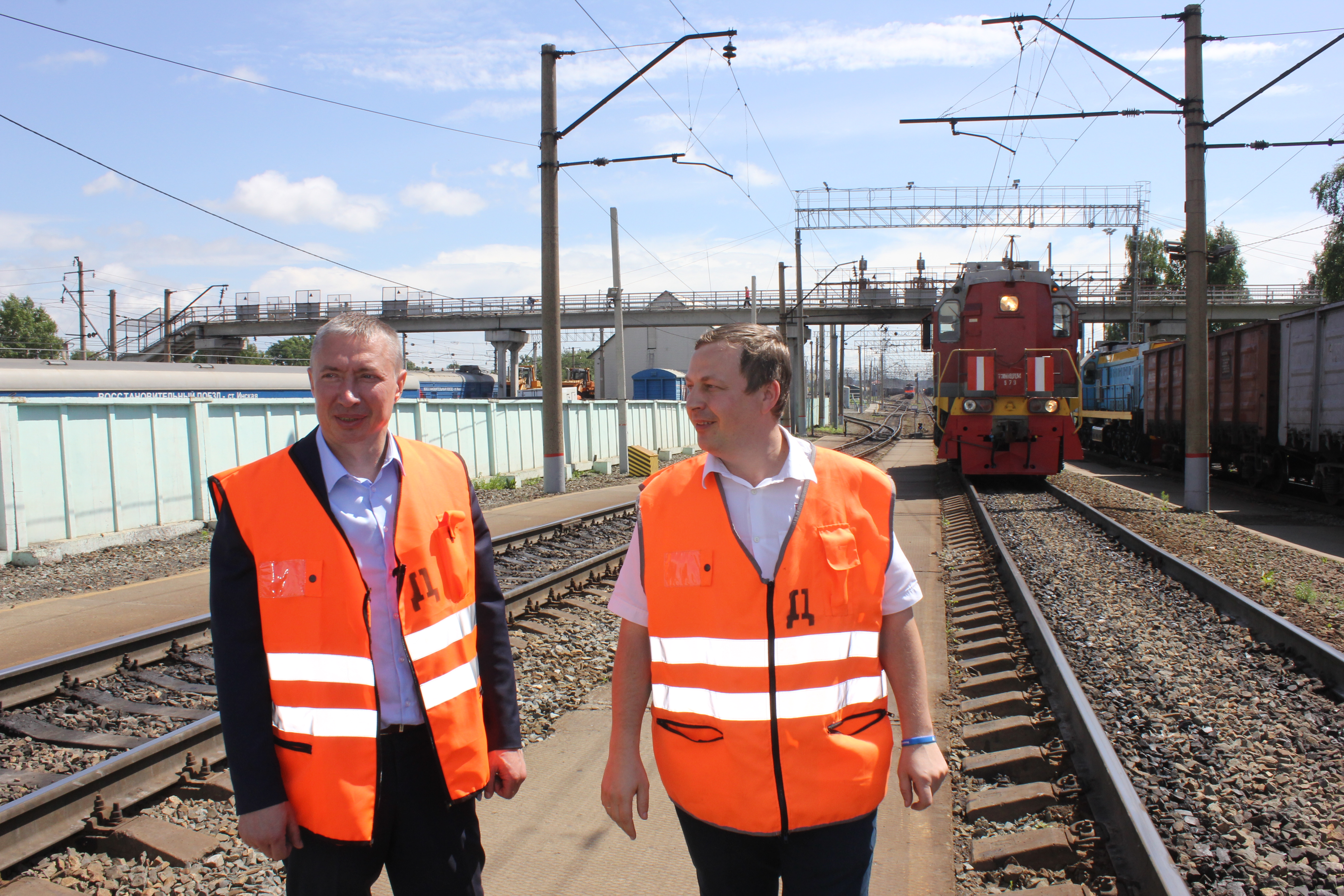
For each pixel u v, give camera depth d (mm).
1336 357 13727
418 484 2316
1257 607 6715
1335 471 14219
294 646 2109
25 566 10992
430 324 55031
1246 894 3158
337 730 2094
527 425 22984
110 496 12648
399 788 2170
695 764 2047
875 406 136625
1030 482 19266
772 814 1988
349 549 2160
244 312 56438
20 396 18641
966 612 7688
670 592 2096
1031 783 4129
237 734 2053
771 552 2092
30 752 4691
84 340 48562
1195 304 13672
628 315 52844
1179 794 3934
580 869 3543
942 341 18422
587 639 6973
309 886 2104
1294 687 5484
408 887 2234
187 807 4016
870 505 2168
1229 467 20266
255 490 2164
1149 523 12617
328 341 2209
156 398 13500
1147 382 24516
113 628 7398
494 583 2496
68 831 3693
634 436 30000
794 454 2164
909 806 2180
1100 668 5902
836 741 2018
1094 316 51000
